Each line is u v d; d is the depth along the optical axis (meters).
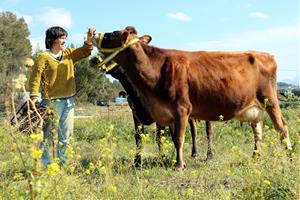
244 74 7.65
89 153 7.85
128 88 7.69
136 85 7.18
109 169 4.91
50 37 6.41
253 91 7.80
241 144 9.12
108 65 7.42
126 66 7.21
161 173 6.43
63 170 3.84
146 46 7.21
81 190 4.62
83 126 12.89
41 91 6.30
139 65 7.05
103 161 5.80
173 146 8.16
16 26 75.94
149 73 7.05
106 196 4.61
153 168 6.54
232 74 7.51
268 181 4.67
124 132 11.79
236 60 7.70
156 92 7.09
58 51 6.46
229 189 5.25
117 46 7.12
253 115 7.92
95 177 5.71
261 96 7.90
